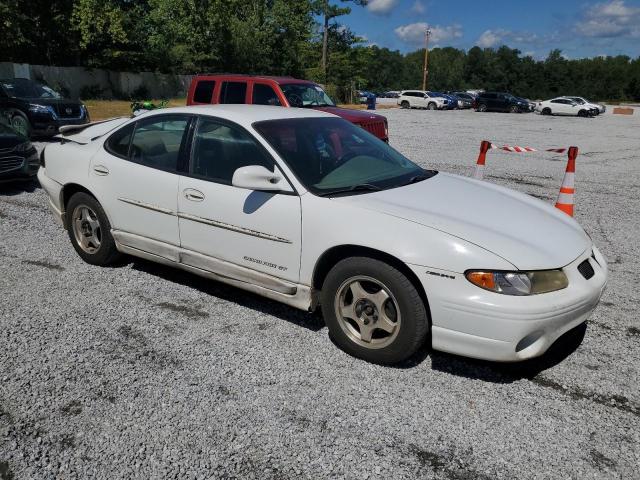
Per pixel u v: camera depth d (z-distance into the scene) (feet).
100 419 9.48
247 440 9.04
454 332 10.36
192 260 14.03
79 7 103.71
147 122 15.10
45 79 102.68
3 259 17.08
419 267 10.40
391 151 15.26
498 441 9.14
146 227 14.84
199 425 9.37
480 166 24.25
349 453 8.79
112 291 14.89
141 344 12.05
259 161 12.76
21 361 11.22
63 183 16.63
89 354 11.57
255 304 14.32
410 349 10.94
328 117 15.24
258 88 34.96
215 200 13.15
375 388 10.60
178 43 128.98
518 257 10.19
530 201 13.61
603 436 9.32
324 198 11.78
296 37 151.12
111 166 15.39
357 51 176.86
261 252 12.60
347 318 11.73
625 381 11.03
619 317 14.02
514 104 135.13
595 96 321.73
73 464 8.46
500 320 9.89
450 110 145.59
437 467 8.53
